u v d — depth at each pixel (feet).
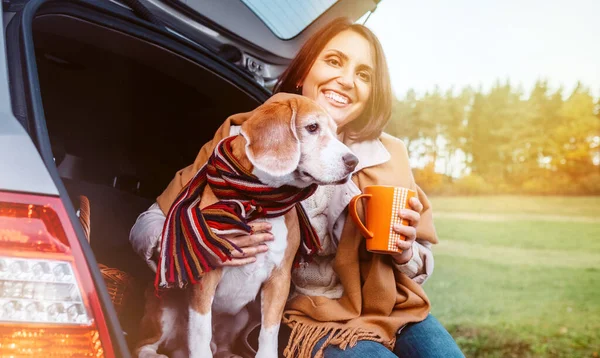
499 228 64.23
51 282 2.82
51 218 2.91
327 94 6.34
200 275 4.37
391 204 5.26
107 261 6.42
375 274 5.64
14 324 2.70
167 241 4.41
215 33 6.79
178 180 5.32
